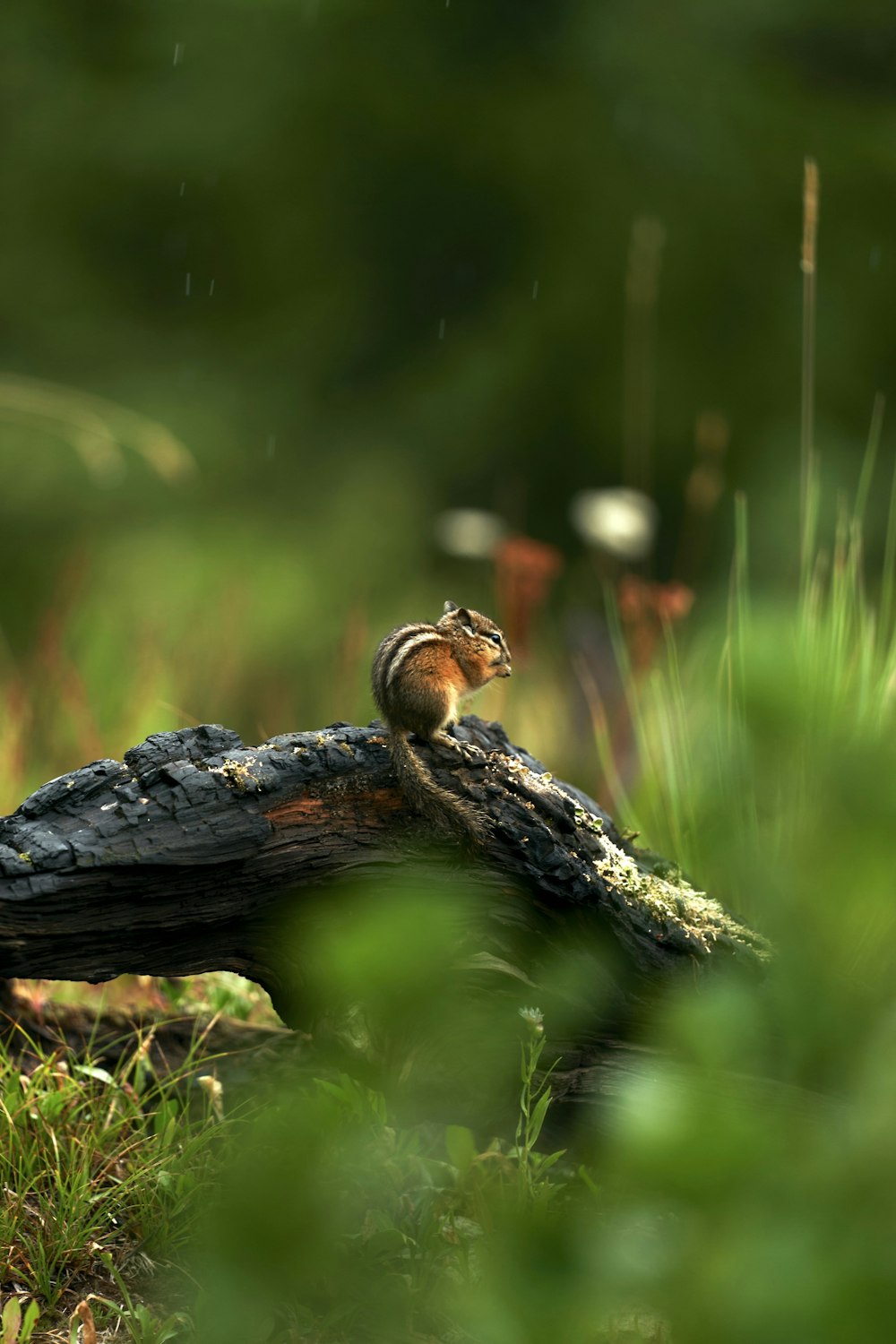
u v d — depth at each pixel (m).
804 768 2.28
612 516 13.00
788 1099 2.42
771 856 2.35
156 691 12.31
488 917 5.94
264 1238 2.24
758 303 27.25
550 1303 1.99
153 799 5.66
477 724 6.91
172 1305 5.17
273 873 5.76
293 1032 7.07
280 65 30.30
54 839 5.45
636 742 8.74
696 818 2.57
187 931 5.77
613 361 27.09
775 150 28.39
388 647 6.75
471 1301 2.13
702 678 5.61
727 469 26.48
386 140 29.38
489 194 28.97
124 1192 5.68
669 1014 2.32
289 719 13.50
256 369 28.95
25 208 29.31
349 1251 4.29
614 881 6.14
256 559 25.12
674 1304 1.86
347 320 29.47
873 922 2.27
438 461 27.78
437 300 29.73
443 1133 6.07
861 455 26.11
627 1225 2.16
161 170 29.50
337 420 28.70
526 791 6.25
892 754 2.22
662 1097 1.94
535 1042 5.82
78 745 11.11
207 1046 7.05
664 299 27.33
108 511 26.14
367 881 5.88
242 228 29.67
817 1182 1.83
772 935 2.35
